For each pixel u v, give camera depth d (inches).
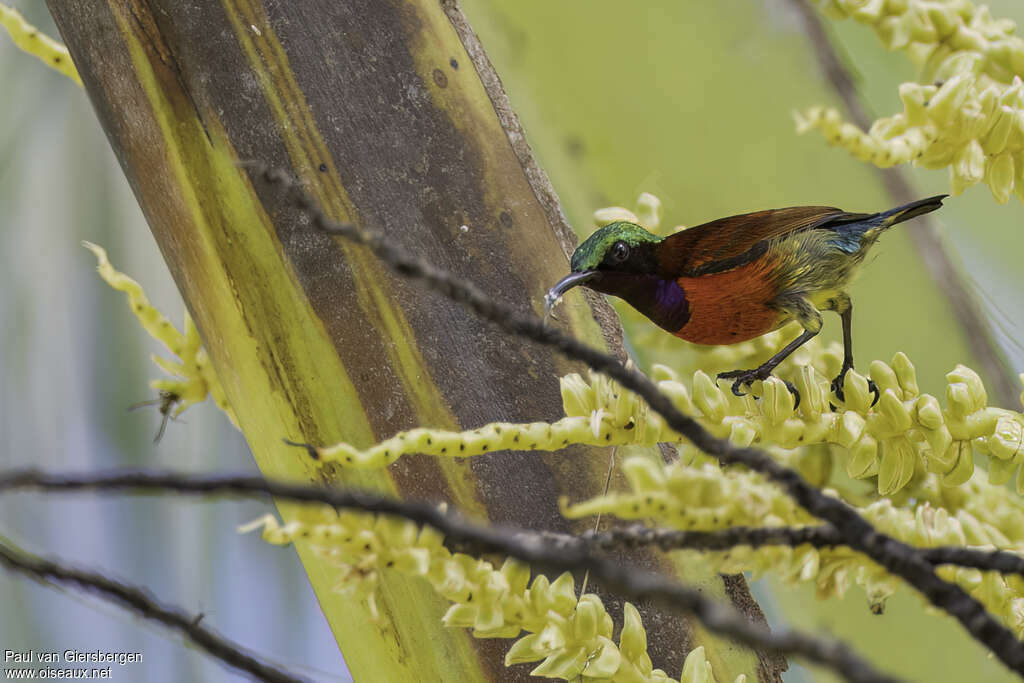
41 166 185.3
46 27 186.7
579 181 181.0
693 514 89.5
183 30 128.0
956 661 155.2
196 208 127.9
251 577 177.0
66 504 169.8
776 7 175.6
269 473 131.4
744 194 178.9
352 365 125.5
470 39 139.7
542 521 125.7
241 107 127.3
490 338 127.9
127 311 185.3
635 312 156.3
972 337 178.2
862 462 120.5
